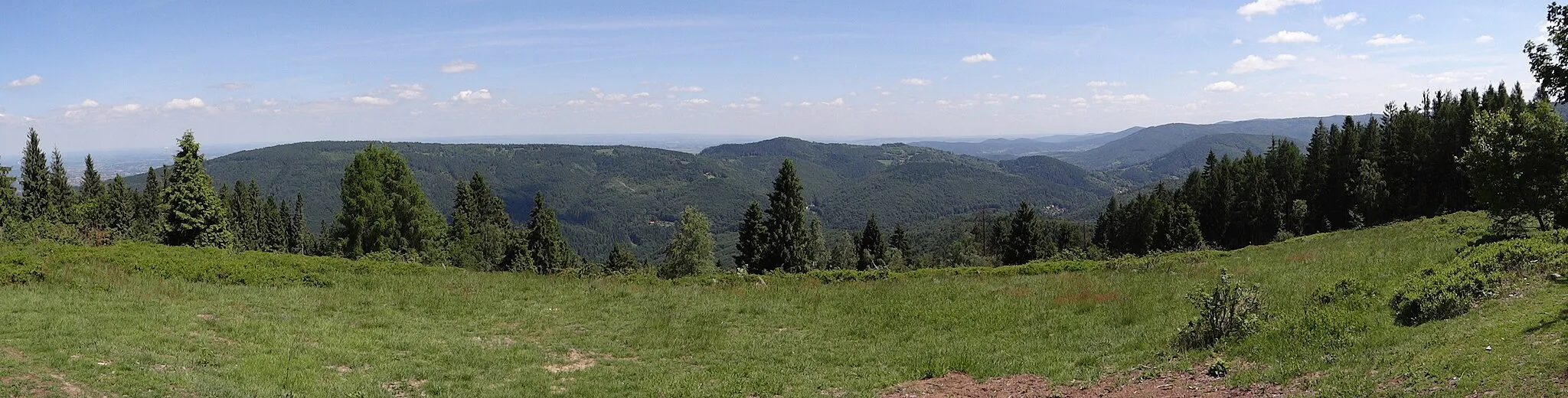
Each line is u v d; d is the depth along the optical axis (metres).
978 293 22.61
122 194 71.56
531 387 12.55
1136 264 30.31
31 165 57.84
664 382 12.97
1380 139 70.69
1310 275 20.73
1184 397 10.27
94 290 17.84
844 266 78.50
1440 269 15.38
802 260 53.62
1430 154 61.53
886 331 18.06
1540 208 17.12
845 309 21.12
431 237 49.44
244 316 16.75
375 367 13.23
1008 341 16.22
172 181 36.88
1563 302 10.73
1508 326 9.86
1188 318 15.87
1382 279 17.59
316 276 22.86
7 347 11.64
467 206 70.88
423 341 15.60
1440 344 9.84
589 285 24.59
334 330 16.05
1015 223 74.75
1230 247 73.69
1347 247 28.55
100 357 11.53
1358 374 9.36
